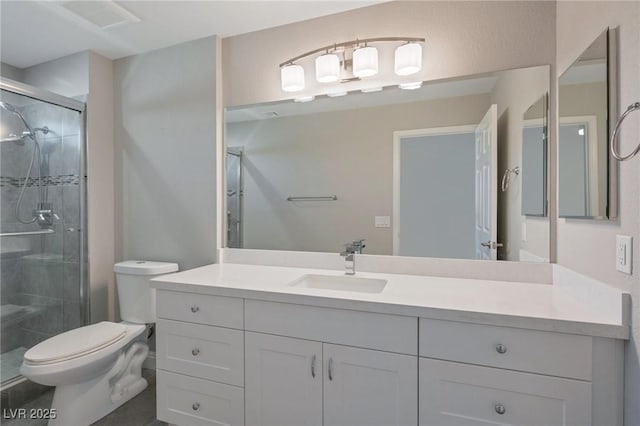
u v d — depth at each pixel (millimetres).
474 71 1671
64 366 1594
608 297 1062
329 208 1962
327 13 1917
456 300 1266
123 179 2453
